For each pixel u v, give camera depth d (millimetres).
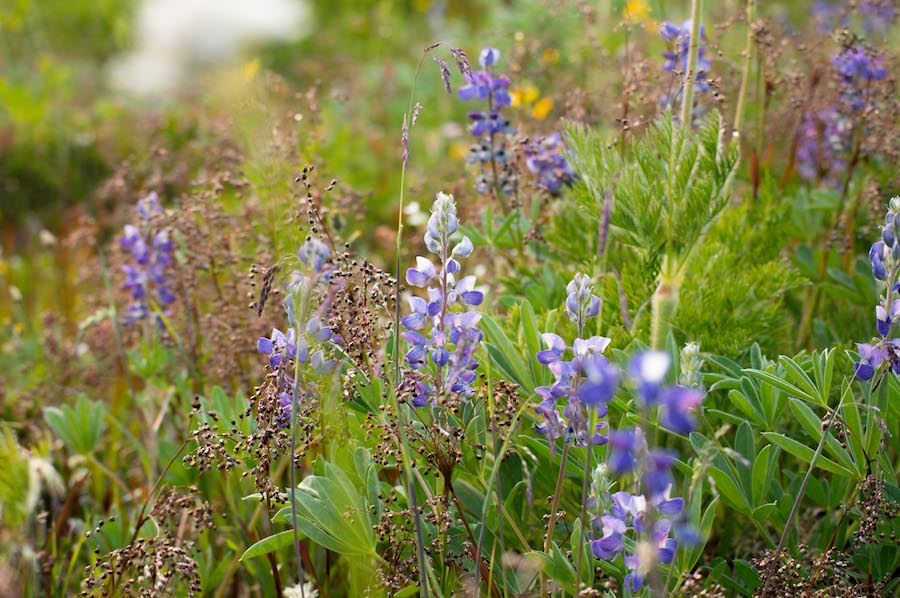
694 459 788
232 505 888
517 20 1608
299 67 1827
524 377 837
